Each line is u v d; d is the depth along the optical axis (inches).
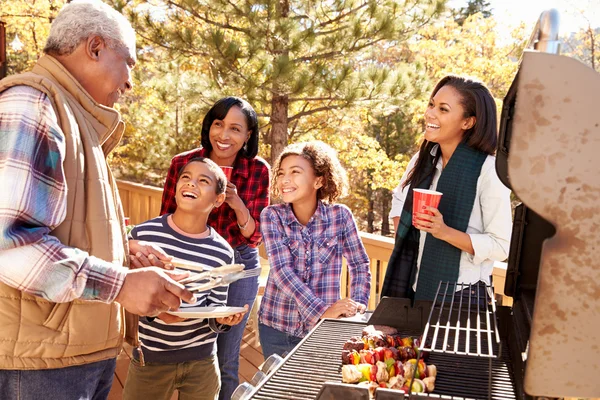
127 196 327.6
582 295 41.8
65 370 60.8
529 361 42.6
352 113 326.0
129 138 479.5
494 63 526.0
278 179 101.2
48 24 481.1
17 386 58.3
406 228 93.6
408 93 304.0
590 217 41.3
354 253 103.7
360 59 335.6
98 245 61.3
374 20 311.0
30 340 57.8
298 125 433.7
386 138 618.5
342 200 620.4
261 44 282.0
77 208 59.9
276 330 99.5
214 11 296.2
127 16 307.9
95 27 61.7
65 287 55.3
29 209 53.9
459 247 84.4
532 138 41.5
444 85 89.4
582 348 42.1
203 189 95.5
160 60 346.3
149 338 92.7
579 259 41.7
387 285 94.6
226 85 304.2
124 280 58.5
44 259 54.2
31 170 54.2
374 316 79.0
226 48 281.9
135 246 75.7
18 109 55.0
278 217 101.1
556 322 42.1
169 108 402.0
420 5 311.4
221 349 115.6
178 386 96.2
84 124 61.6
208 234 99.4
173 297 61.0
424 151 94.7
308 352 68.1
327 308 91.7
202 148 119.5
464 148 87.5
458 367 63.1
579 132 41.0
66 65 62.2
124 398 96.6
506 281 67.5
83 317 60.3
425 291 88.3
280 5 304.8
